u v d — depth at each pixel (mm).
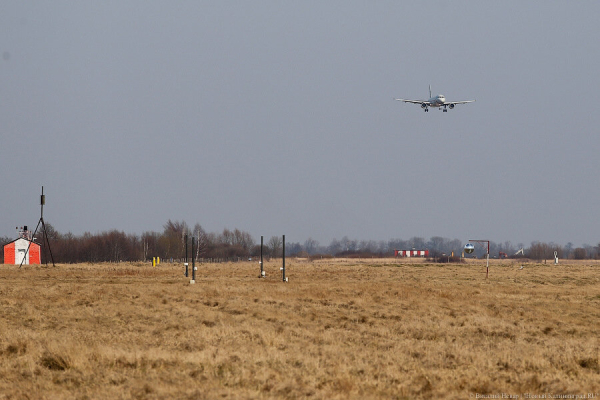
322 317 125500
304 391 65062
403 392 66625
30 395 63719
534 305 153125
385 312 134000
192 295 160250
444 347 92812
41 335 94375
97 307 132625
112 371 73250
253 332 100688
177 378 69875
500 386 70875
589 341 102250
